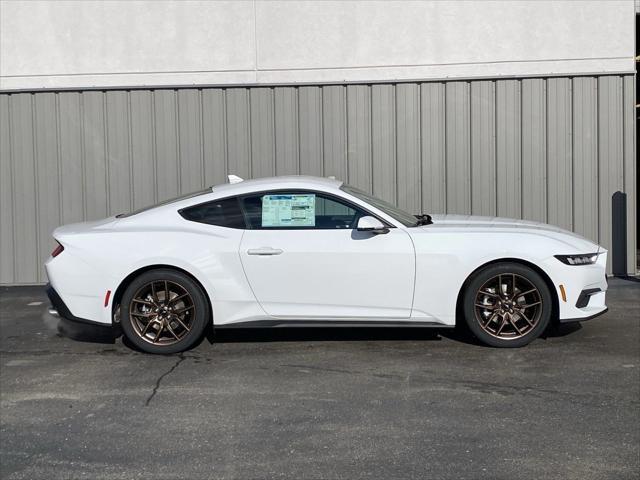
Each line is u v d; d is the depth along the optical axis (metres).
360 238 6.36
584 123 10.06
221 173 10.34
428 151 10.20
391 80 10.20
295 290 6.37
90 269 6.40
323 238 6.38
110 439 4.68
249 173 10.34
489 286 6.43
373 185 10.28
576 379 5.65
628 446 4.43
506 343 6.43
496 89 10.10
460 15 10.19
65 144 10.37
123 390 5.61
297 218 6.47
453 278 6.33
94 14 10.38
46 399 5.45
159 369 6.12
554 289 6.37
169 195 10.38
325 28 10.29
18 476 4.18
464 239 6.34
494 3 10.16
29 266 10.44
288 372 5.96
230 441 4.60
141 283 6.42
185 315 6.49
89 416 5.08
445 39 10.21
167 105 10.31
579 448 4.41
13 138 10.40
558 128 10.08
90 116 10.35
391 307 6.38
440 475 4.08
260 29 10.32
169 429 4.82
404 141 10.22
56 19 10.39
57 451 4.51
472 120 10.16
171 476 4.14
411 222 6.71
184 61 10.38
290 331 7.27
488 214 10.20
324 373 5.91
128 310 6.45
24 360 6.48
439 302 6.36
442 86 10.16
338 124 10.27
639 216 13.48
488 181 10.17
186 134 10.32
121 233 6.47
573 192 10.09
